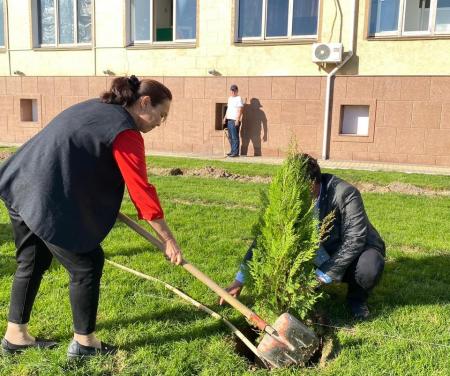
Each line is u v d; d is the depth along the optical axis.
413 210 7.13
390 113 12.62
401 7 12.21
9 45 16.52
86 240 2.74
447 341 3.29
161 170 10.74
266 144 13.88
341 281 3.73
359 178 9.70
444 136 12.25
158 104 2.86
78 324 2.95
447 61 11.95
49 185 2.63
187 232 5.71
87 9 15.58
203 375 2.94
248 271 3.38
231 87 13.49
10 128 17.00
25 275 2.99
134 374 2.92
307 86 13.25
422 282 4.32
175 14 14.57
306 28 13.21
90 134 2.67
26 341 3.10
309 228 3.12
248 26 13.80
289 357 3.02
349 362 3.06
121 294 3.92
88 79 15.68
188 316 3.62
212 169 10.62
